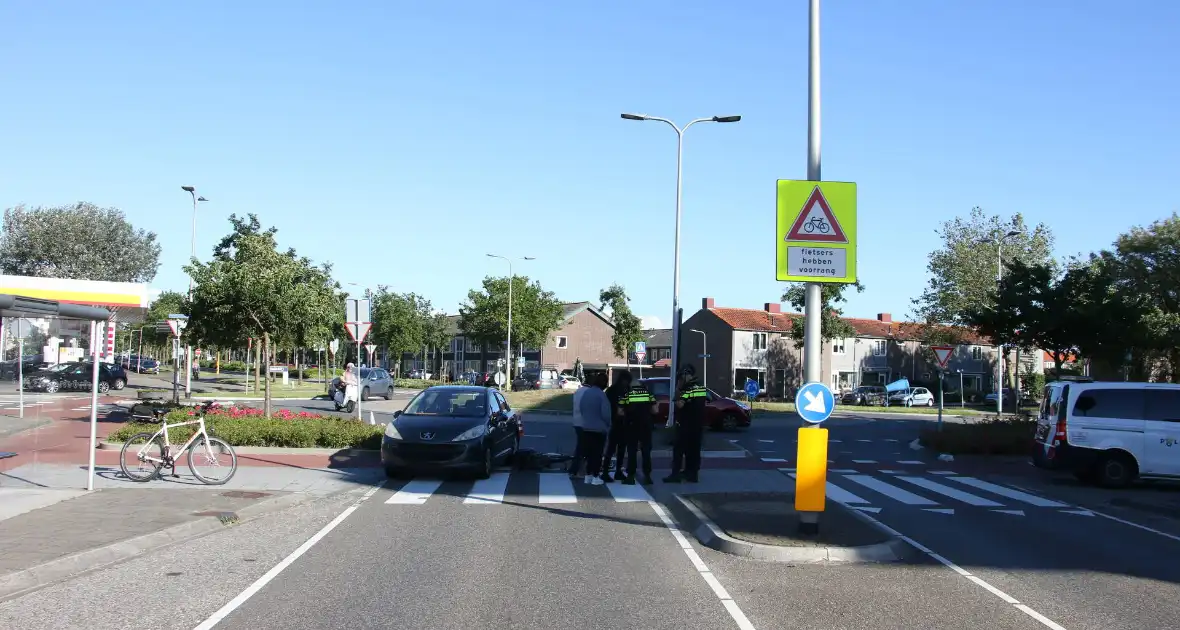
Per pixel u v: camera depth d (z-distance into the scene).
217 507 10.57
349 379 22.12
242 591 6.93
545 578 7.52
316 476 14.23
